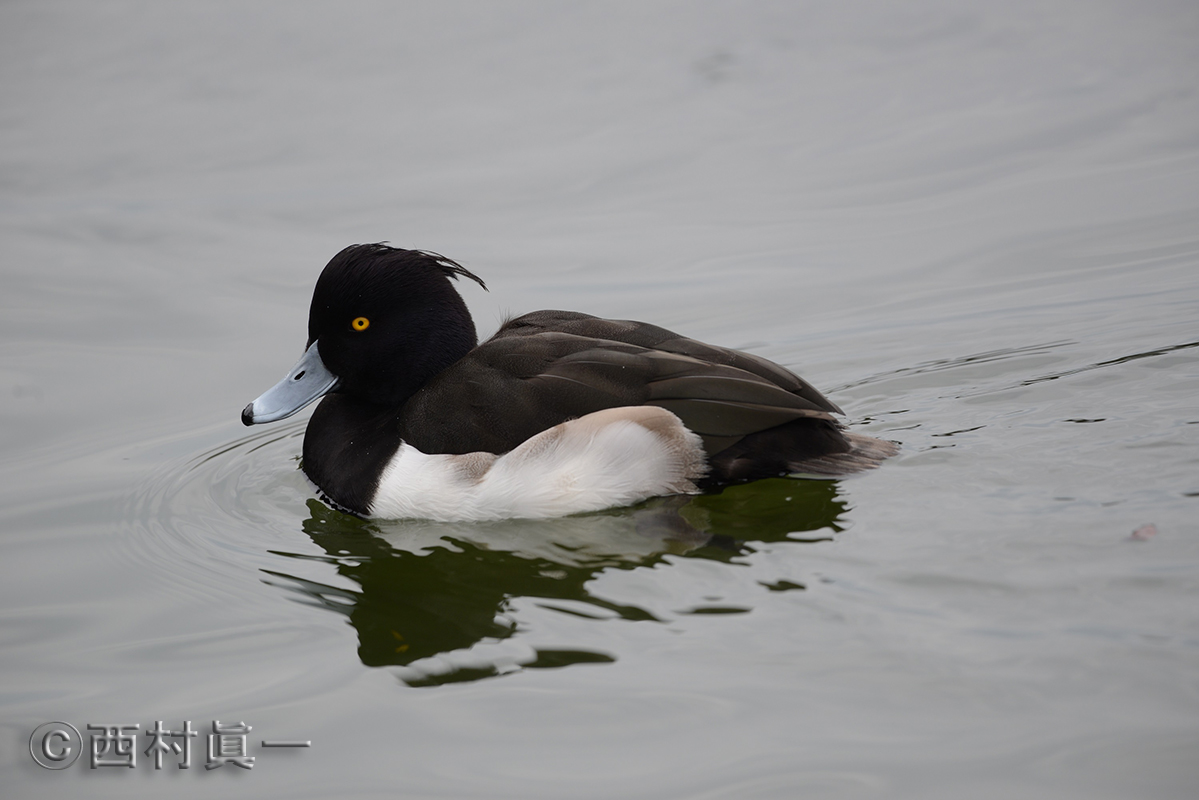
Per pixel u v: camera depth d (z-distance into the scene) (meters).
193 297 12.62
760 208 14.07
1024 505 7.85
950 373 10.40
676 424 8.22
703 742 5.92
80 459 9.98
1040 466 8.40
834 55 17.61
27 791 6.03
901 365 10.70
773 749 5.83
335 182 14.70
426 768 5.91
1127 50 17.27
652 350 8.62
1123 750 5.62
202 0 19.84
